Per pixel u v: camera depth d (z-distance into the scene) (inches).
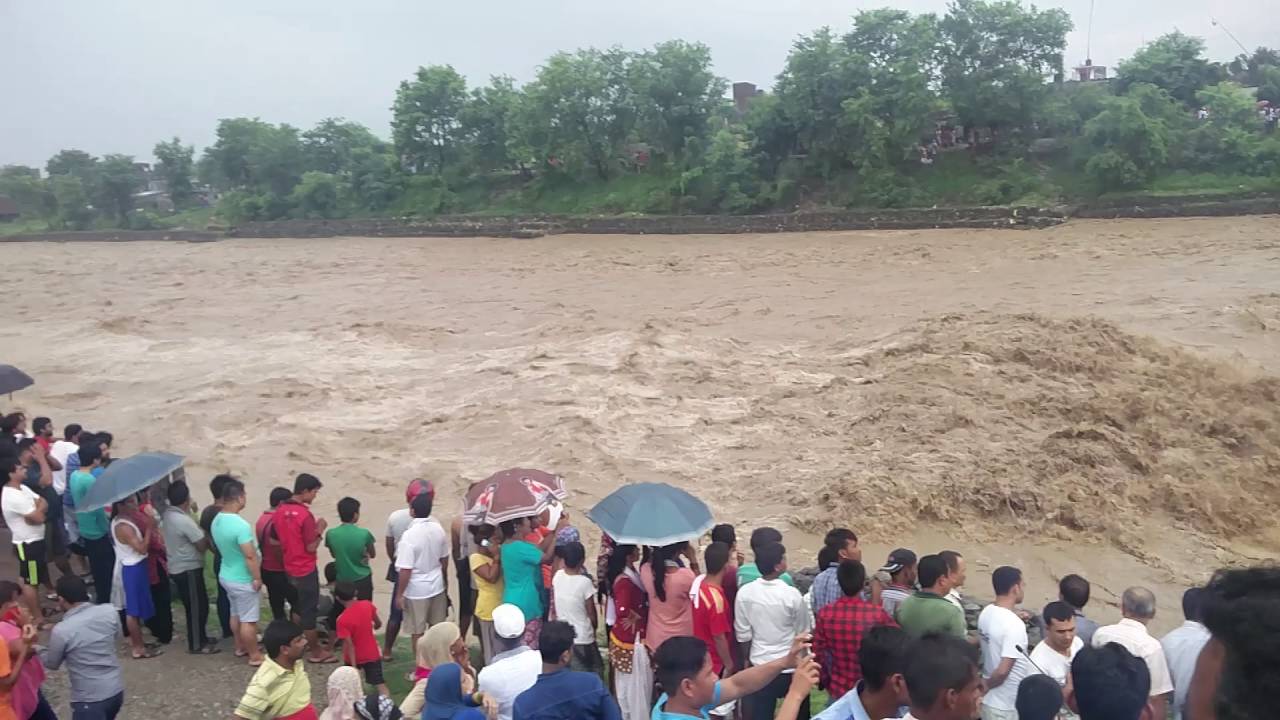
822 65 2225.6
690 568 362.9
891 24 2233.0
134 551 425.7
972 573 613.0
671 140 2581.2
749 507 730.8
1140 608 305.0
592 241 2319.1
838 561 349.1
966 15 2156.7
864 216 2082.9
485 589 394.9
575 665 362.9
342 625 389.1
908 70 2145.7
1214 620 108.5
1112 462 722.8
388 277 2052.2
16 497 451.2
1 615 323.0
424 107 2903.5
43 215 3491.6
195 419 1041.5
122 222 3255.4
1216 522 654.5
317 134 3171.8
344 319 1587.1
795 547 657.0
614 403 989.2
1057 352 952.9
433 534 428.1
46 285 2212.1
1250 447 754.8
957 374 932.0
